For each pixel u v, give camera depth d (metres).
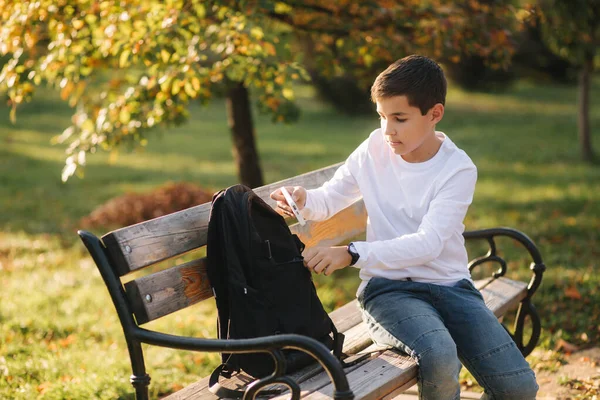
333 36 5.21
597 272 5.26
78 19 4.21
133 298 2.30
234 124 6.38
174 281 2.43
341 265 2.37
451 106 19.27
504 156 12.07
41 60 4.41
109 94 5.06
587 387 3.47
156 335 2.20
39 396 3.33
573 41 5.85
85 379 3.53
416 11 4.78
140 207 7.68
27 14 3.94
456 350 2.35
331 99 18.95
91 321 4.64
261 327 2.25
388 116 2.41
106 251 2.28
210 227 2.32
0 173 11.29
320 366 2.39
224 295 2.36
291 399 2.08
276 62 4.48
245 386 2.33
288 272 2.34
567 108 18.25
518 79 24.36
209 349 2.13
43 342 4.20
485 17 4.81
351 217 3.30
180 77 4.12
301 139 15.31
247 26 4.26
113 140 4.61
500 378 2.38
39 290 5.29
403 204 2.58
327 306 4.88
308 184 3.14
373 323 2.52
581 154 11.19
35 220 8.05
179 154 13.50
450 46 4.62
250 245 2.27
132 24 4.08
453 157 2.53
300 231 3.01
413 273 2.55
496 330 2.45
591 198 8.28
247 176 6.45
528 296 3.33
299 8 5.05
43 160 12.56
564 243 6.30
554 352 3.91
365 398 2.14
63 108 18.73
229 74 4.25
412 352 2.33
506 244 6.38
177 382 3.66
